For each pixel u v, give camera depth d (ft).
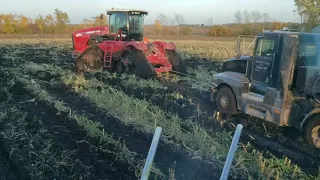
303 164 18.86
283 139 22.38
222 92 27.35
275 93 21.91
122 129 23.13
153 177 16.81
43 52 70.79
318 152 20.27
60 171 17.30
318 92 21.47
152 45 41.93
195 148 20.20
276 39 22.41
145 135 21.89
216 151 19.54
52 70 45.11
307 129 20.76
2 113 25.70
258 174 17.25
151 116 25.27
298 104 21.45
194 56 65.72
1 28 166.40
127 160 18.54
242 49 36.35
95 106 27.81
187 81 39.47
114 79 38.78
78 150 19.70
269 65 23.21
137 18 47.11
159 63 41.81
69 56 64.13
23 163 17.95
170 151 19.71
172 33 181.88
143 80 37.40
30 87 33.50
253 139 22.16
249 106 24.62
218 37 146.20
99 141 20.85
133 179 16.80
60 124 23.82
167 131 22.36
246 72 26.12
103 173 17.31
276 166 18.26
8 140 20.63
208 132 22.75
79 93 31.99
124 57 42.32
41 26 171.32
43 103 28.71
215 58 63.00
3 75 41.11
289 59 21.03
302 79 21.44
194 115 26.55
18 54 65.62
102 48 44.50
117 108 26.71
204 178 17.01
